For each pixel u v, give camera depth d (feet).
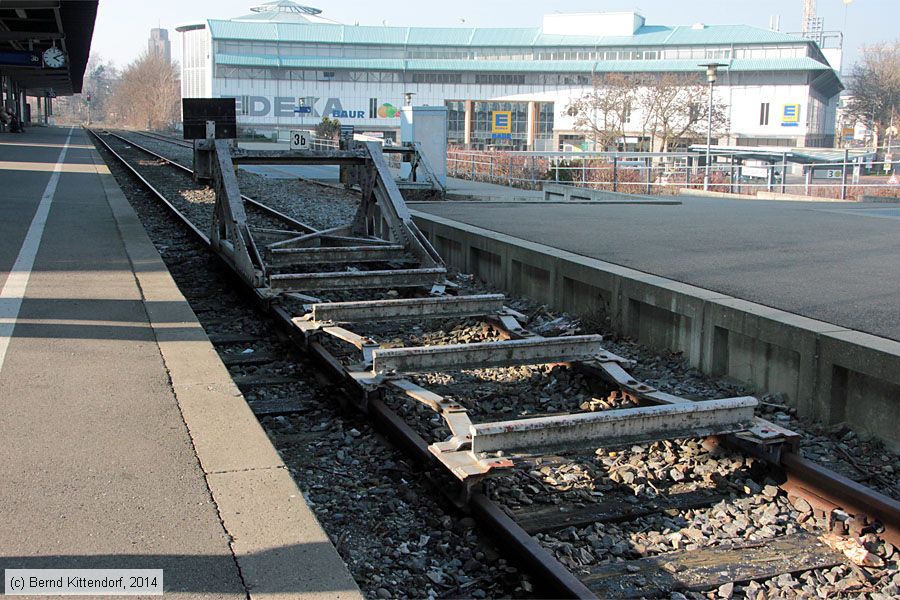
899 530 16.56
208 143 44.01
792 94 307.17
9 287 31.32
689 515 18.15
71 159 118.42
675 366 29.04
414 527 17.28
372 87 357.00
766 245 43.50
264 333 32.14
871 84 317.83
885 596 14.97
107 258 37.63
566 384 26.43
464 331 32.78
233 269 39.42
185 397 19.93
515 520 17.53
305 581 12.30
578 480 19.51
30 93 393.50
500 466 17.17
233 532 13.61
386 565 15.74
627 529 17.51
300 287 34.68
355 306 29.53
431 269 37.37
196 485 15.26
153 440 17.28
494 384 26.81
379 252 40.86
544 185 94.99
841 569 15.89
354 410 23.85
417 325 34.50
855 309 26.81
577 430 18.56
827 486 18.17
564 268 36.47
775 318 25.16
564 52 345.10
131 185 97.40
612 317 33.04
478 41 357.82
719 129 252.42
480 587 15.20
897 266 36.35
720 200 86.07
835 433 22.68
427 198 86.33
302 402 24.59
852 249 42.22
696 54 328.08
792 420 23.84
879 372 21.43
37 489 14.93
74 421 18.24
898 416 21.48
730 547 16.69
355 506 18.01
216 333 32.09
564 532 17.12
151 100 567.59
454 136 348.18
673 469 19.99
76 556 12.75
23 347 23.75
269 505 14.57
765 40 316.40
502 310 32.30
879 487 19.52
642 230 49.96
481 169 129.80
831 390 23.13
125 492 14.92
